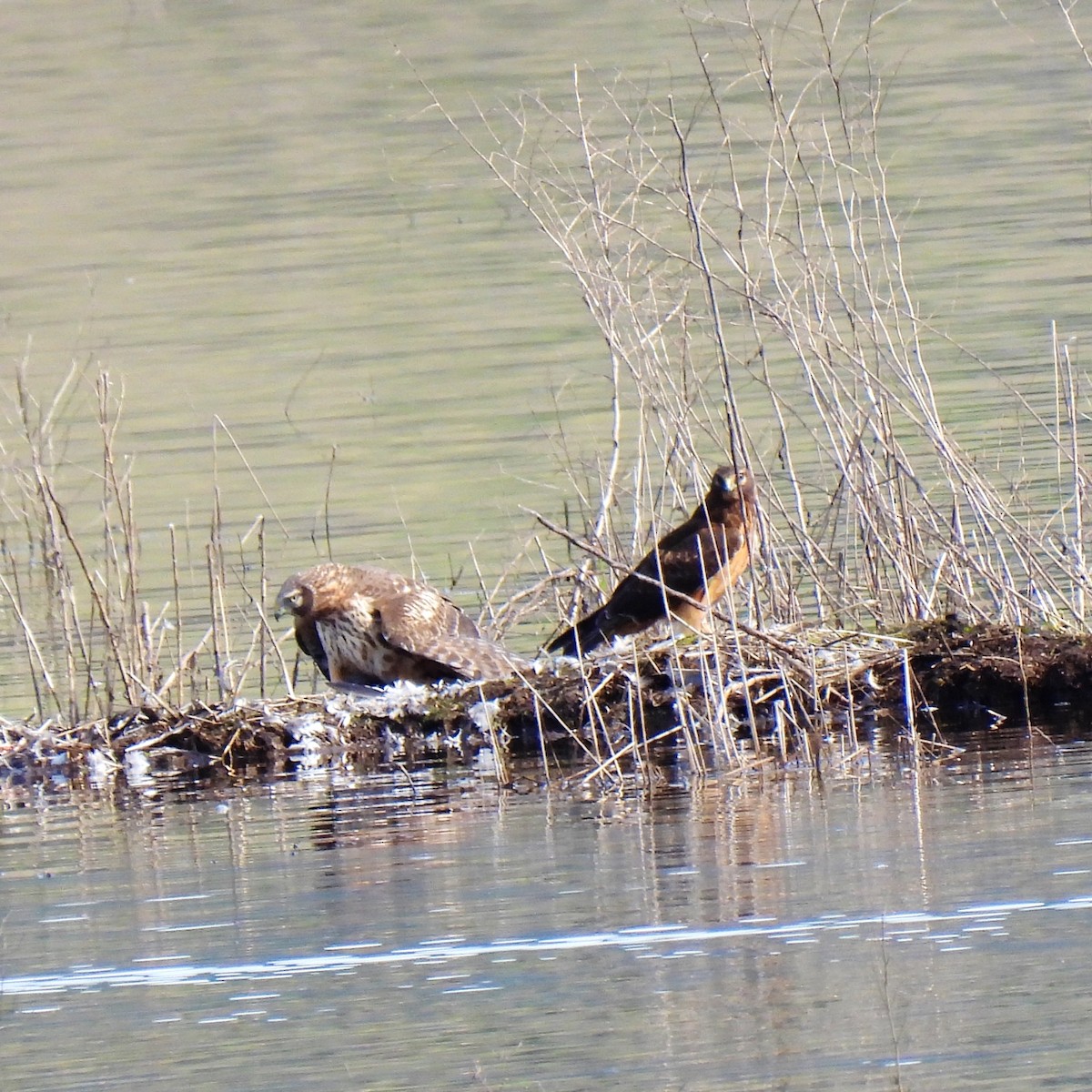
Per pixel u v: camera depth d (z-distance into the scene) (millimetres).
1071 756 12078
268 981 9258
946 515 16922
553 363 23422
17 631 16719
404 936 9703
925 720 13164
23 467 19203
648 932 9570
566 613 15945
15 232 30406
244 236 29422
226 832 11711
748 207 20266
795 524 15641
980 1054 8102
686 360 15812
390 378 23328
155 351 25109
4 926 10180
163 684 14477
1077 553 14305
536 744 13352
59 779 13227
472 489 19844
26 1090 8242
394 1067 8305
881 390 14734
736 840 10867
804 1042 8328
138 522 19578
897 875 10094
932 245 25172
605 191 16875
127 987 9281
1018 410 19438
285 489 20297
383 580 14367
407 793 12375
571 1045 8414
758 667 13453
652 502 15625
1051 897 9641
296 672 15375
